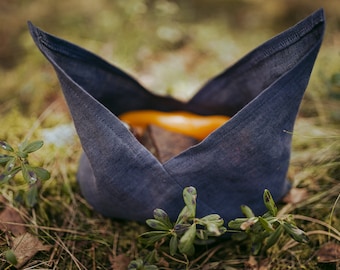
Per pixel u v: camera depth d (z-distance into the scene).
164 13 0.82
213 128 0.49
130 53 0.76
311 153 0.55
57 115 0.63
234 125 0.38
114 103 0.51
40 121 0.61
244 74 0.46
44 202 0.49
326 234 0.46
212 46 0.80
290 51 0.41
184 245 0.37
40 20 0.85
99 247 0.46
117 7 0.87
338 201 0.49
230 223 0.39
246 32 0.88
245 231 0.40
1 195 0.49
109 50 0.77
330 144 0.54
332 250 0.45
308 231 0.47
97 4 0.88
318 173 0.52
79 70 0.45
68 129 0.59
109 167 0.40
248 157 0.40
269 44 0.42
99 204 0.46
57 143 0.57
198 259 0.45
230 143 0.39
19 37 0.81
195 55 0.80
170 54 0.80
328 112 0.60
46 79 0.68
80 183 0.48
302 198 0.49
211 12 0.96
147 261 0.42
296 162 0.54
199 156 0.39
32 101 0.66
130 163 0.40
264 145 0.40
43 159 0.54
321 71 0.59
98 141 0.40
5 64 0.77
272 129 0.39
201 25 0.87
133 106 0.52
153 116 0.51
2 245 0.44
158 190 0.40
